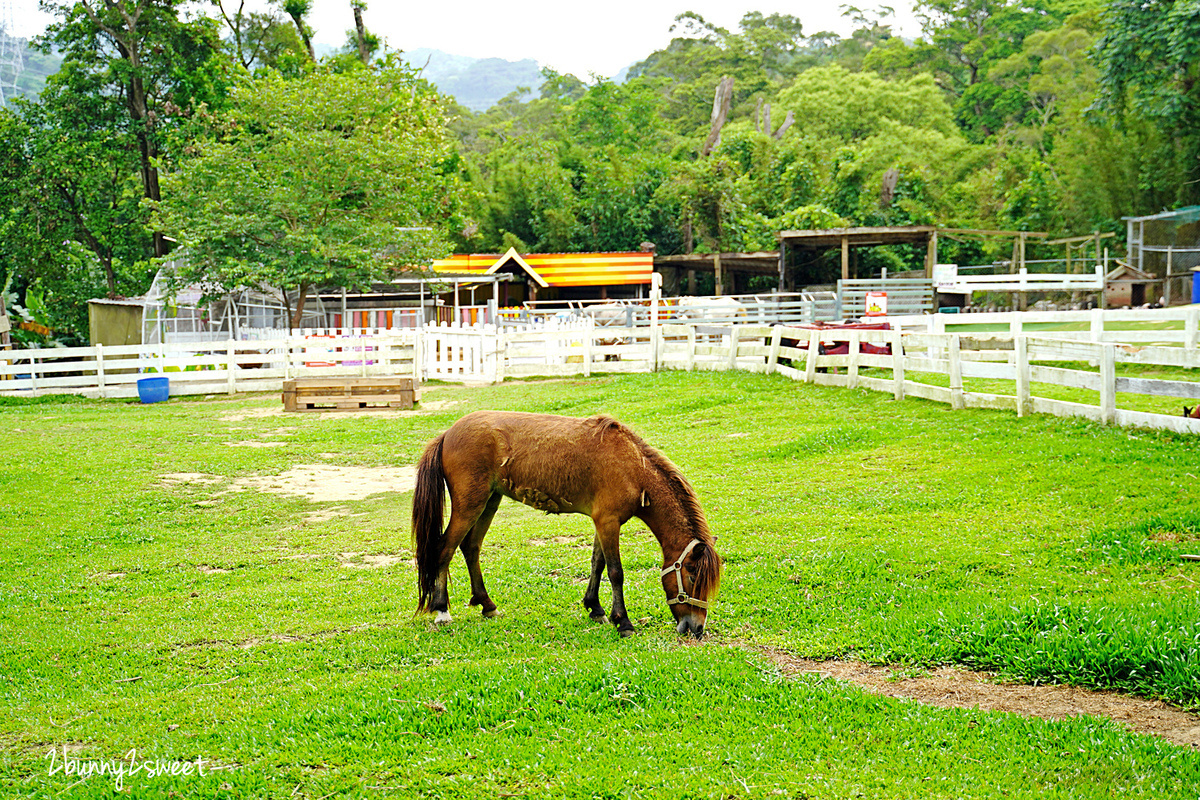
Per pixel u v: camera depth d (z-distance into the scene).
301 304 29.58
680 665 5.75
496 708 5.25
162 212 30.16
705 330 30.42
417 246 31.11
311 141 30.17
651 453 6.83
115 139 38.38
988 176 52.72
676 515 6.60
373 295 35.72
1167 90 38.44
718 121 60.28
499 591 8.03
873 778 4.30
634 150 65.50
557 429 7.05
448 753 4.77
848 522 9.17
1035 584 7.02
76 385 23.11
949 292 35.66
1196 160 40.66
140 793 4.52
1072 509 8.66
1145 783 4.13
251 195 28.64
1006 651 5.78
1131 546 7.43
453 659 6.48
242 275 27.70
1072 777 4.25
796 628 6.69
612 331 22.80
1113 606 6.23
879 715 4.98
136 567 9.51
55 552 10.18
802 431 13.68
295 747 4.95
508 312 34.22
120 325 30.75
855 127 70.12
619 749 4.70
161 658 6.95
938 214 51.28
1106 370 11.14
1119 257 42.09
